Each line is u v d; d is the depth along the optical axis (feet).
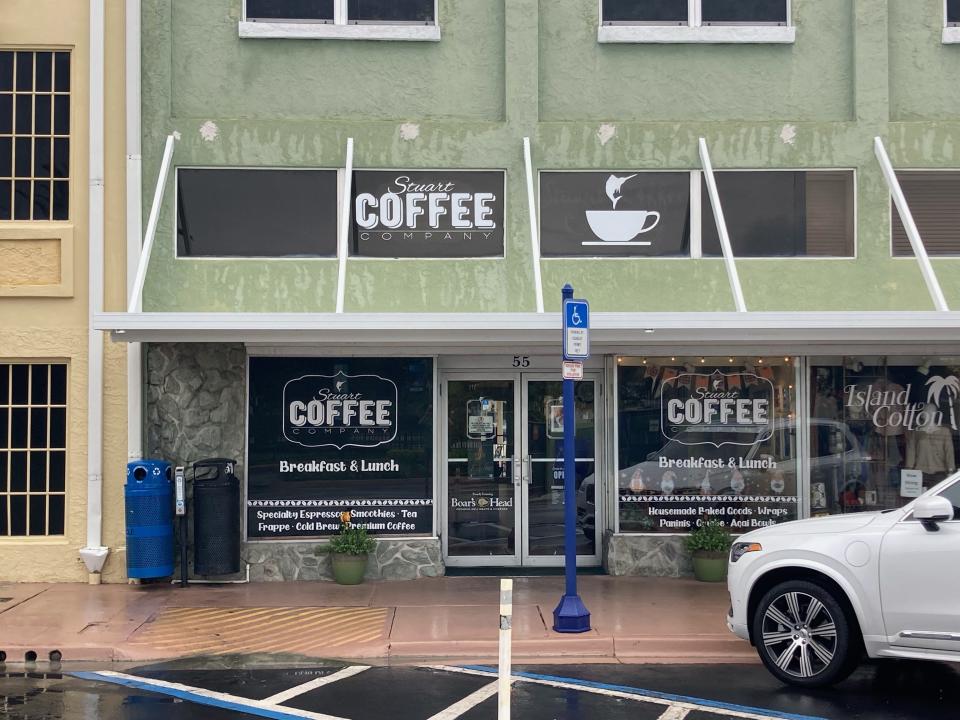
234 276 40.01
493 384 42.47
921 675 27.40
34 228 39.78
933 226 41.32
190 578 39.42
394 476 40.37
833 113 41.57
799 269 40.86
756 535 27.37
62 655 29.84
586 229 41.04
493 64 41.39
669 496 40.83
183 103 40.63
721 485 40.86
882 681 26.81
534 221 38.68
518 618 33.01
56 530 39.99
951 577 24.04
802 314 34.55
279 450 40.11
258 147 40.27
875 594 24.89
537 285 37.11
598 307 40.57
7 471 39.93
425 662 29.30
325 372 40.34
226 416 39.96
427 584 38.99
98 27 39.93
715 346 40.73
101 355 39.42
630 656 29.73
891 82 41.70
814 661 25.98
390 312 38.96
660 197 41.24
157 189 38.11
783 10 41.91
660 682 26.91
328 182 40.81
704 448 40.93
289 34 40.57
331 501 40.14
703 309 40.63
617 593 37.09
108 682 27.17
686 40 41.24
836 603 25.52
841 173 41.47
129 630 31.99
